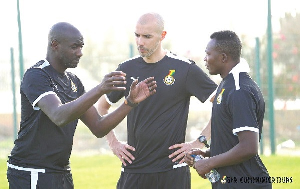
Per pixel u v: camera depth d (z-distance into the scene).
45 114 10.30
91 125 10.63
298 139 27.25
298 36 29.45
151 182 12.18
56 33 10.33
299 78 28.36
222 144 10.16
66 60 10.41
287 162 22.86
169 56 12.30
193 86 12.25
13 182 10.59
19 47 26.16
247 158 9.75
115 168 22.62
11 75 26.77
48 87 10.03
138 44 11.90
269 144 25.97
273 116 25.72
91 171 21.95
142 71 12.27
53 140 10.41
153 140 12.05
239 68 10.20
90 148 28.09
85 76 28.58
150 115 12.06
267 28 25.75
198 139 12.22
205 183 19.00
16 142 10.65
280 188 17.59
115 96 12.88
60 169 10.64
